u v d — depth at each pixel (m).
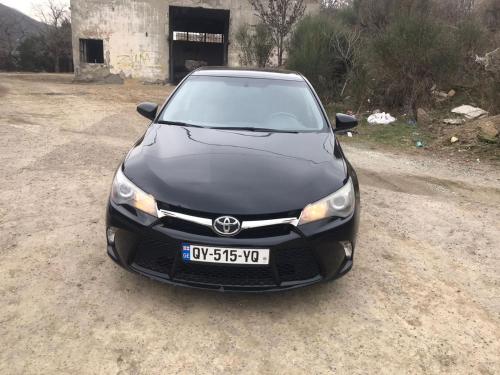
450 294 2.96
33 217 3.72
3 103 10.20
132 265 2.55
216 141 3.03
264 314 2.57
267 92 3.83
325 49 11.15
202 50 31.02
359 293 2.87
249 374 2.12
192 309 2.57
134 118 9.48
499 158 6.99
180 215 2.38
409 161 6.83
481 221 4.41
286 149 2.98
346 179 2.75
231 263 2.37
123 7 20.03
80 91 15.01
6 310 2.45
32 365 2.07
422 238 3.88
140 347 2.24
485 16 14.21
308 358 2.25
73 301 2.57
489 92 9.20
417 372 2.21
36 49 47.47
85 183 4.69
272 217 2.38
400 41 9.53
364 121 9.61
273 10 14.60
